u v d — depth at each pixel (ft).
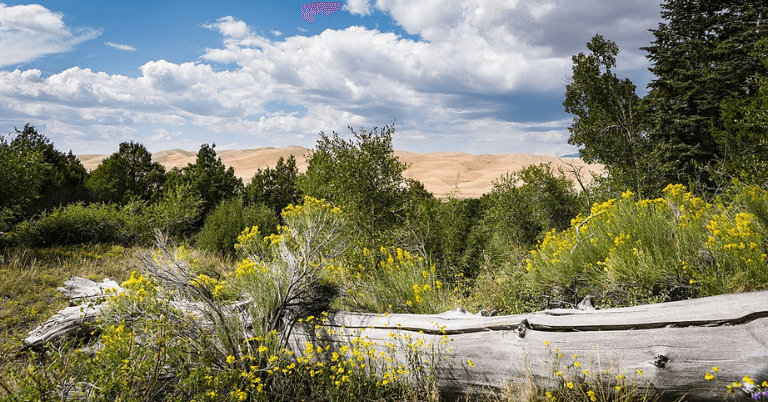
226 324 13.04
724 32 55.52
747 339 8.85
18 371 13.47
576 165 41.16
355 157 28.60
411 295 17.35
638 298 14.32
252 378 11.66
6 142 40.91
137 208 49.83
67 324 16.51
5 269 25.57
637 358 9.68
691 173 43.80
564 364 10.44
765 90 34.17
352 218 27.45
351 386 12.07
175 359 11.30
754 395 8.08
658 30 58.80
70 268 28.86
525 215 41.42
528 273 19.04
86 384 8.87
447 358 12.03
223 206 46.68
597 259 16.96
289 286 14.32
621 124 38.32
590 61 39.60
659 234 15.75
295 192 60.95
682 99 50.24
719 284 12.72
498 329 11.89
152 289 14.02
